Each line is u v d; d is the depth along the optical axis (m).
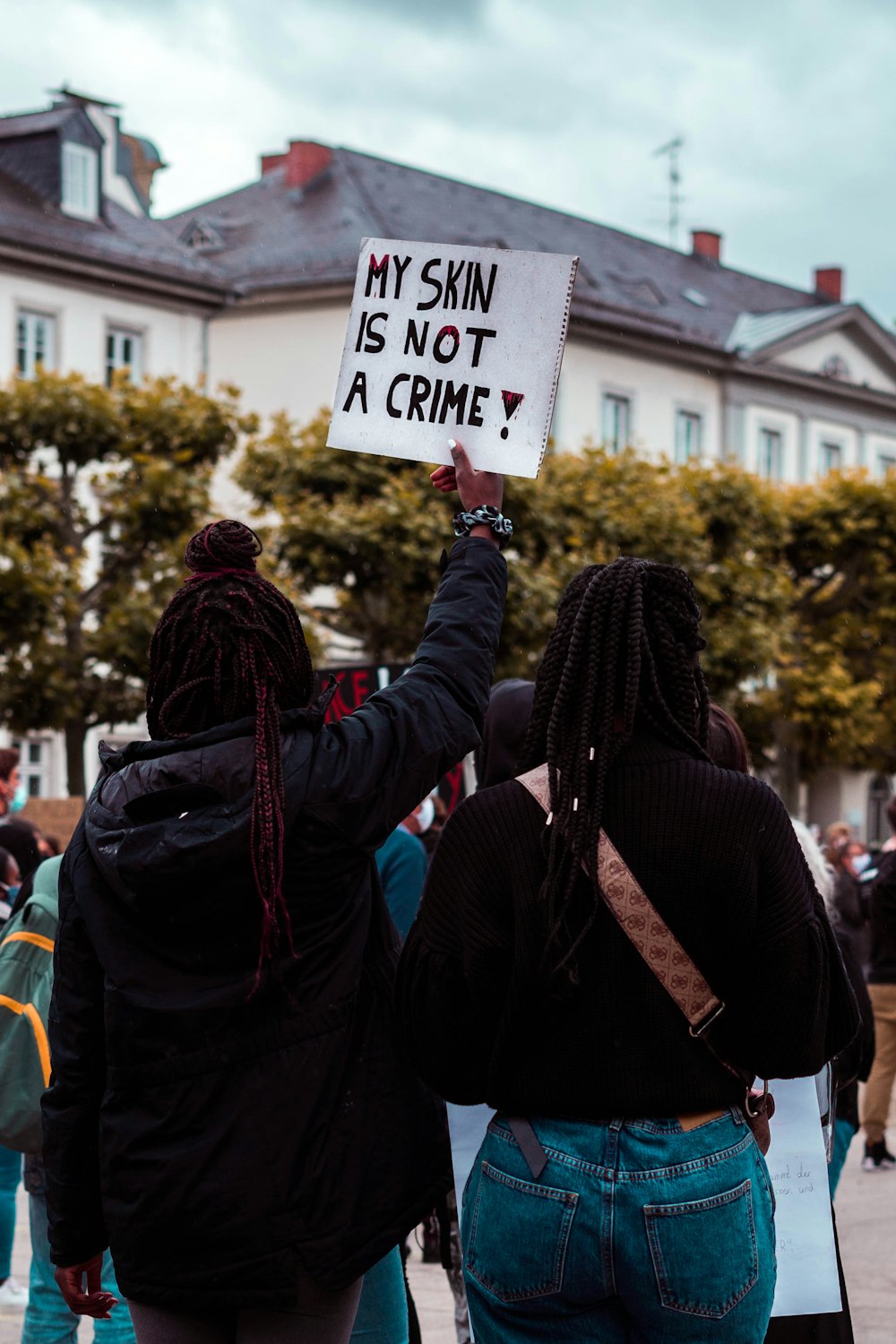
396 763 2.50
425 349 2.81
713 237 45.78
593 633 2.45
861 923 8.87
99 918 2.47
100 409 20.56
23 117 30.91
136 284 30.03
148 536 20.66
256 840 2.37
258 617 2.56
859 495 29.91
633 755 2.42
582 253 40.16
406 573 21.08
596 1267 2.33
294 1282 2.39
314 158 36.84
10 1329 5.27
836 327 41.50
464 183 39.94
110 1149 2.44
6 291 28.16
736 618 26.12
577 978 2.32
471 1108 3.16
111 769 2.59
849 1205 7.71
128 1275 2.44
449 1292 5.99
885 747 31.78
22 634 19.58
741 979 2.37
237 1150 2.39
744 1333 2.38
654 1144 2.33
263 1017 2.42
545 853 2.39
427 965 2.45
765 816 2.39
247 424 21.58
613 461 24.62
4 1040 3.76
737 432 38.75
